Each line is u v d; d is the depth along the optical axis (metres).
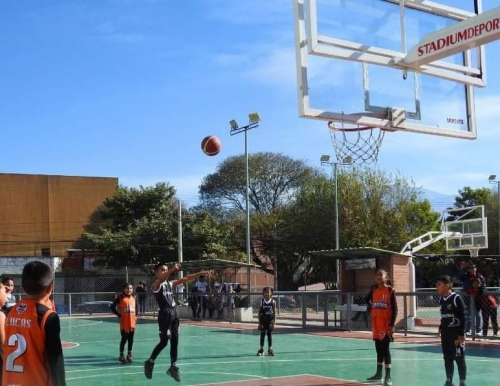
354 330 21.83
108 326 26.05
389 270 21.52
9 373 4.71
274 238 53.66
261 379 11.80
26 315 4.71
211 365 13.80
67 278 49.12
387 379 10.95
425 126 11.35
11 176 54.25
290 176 62.28
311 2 10.09
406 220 49.25
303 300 23.20
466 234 33.69
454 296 10.37
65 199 55.81
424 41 10.65
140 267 47.84
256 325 25.36
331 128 11.70
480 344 16.67
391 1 11.01
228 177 62.75
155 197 50.66
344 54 10.34
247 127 36.94
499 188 49.16
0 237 53.41
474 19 9.98
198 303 29.14
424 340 18.11
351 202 48.84
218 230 49.97
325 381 11.49
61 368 4.70
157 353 11.32
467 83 11.84
